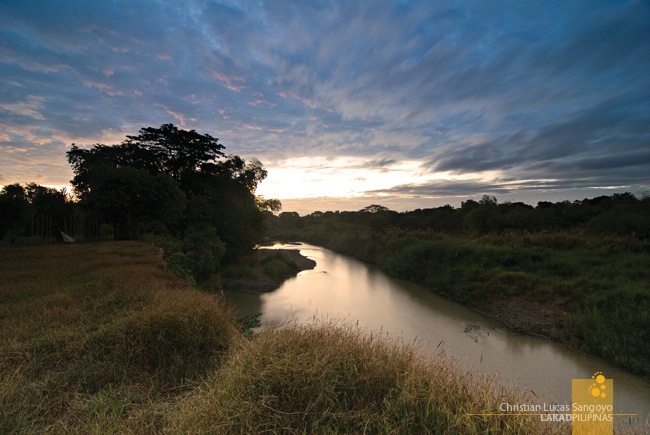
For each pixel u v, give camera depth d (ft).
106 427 8.72
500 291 41.37
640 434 10.74
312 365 9.95
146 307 17.56
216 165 89.66
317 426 8.13
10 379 10.70
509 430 7.93
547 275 42.50
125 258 37.81
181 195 65.36
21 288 23.40
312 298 48.11
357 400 9.23
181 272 39.93
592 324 28.35
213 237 59.93
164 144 84.48
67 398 10.48
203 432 7.88
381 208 212.64
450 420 8.07
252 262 79.25
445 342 29.35
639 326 25.93
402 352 12.10
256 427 7.99
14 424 8.83
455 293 45.93
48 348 13.32
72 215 75.00
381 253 87.20
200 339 15.03
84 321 16.67
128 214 63.52
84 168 78.38
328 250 137.69
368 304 43.78
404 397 8.95
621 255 43.32
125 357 13.33
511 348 27.84
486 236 68.28
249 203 89.35
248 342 13.29
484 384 10.26
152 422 8.88
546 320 32.89
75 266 32.55
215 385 10.08
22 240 68.49
